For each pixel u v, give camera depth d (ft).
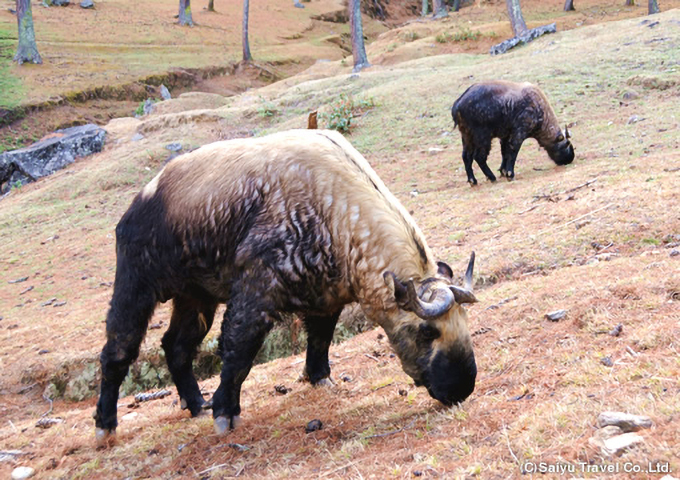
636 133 38.11
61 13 132.57
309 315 15.29
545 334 15.07
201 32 136.67
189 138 65.46
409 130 52.80
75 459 15.24
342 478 10.23
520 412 11.04
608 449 8.64
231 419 14.40
